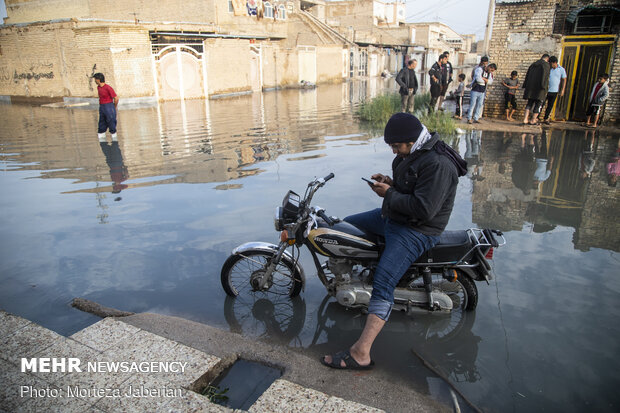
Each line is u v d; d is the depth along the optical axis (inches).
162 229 201.3
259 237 189.0
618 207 224.5
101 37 758.5
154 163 332.8
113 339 121.6
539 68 456.4
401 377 109.7
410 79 524.4
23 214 226.1
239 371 112.7
